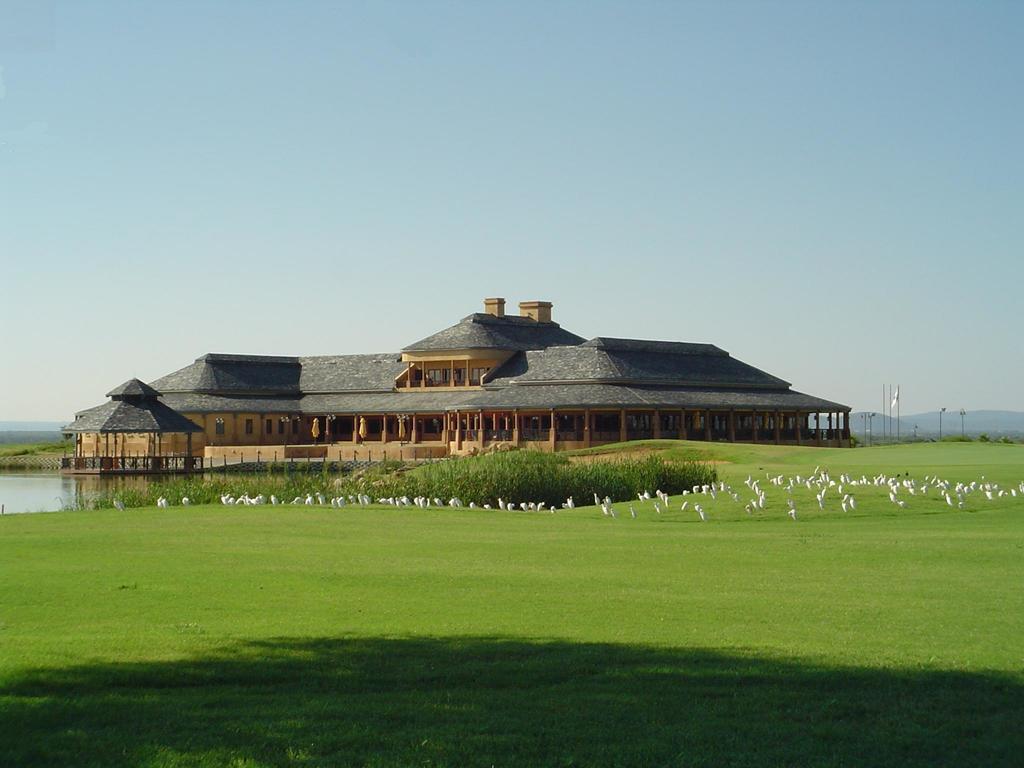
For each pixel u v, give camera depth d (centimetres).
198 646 1808
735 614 2048
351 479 6469
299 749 1306
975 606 2100
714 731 1359
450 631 1920
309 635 1892
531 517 4072
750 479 4959
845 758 1268
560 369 11281
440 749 1304
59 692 1558
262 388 13238
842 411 11900
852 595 2230
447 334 12712
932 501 4206
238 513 4197
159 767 1252
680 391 11031
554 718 1415
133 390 10994
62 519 3944
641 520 3953
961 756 1275
